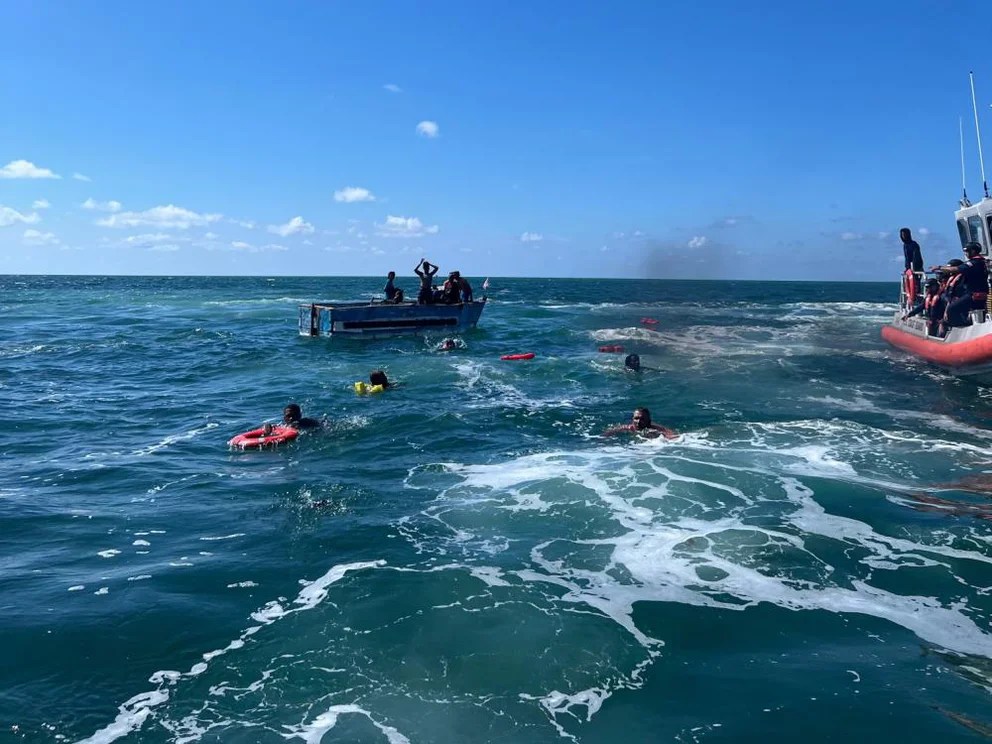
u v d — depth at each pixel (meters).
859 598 5.51
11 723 3.98
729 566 6.10
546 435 10.86
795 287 97.38
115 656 4.69
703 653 4.74
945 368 16.78
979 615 5.24
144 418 12.34
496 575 5.95
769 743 3.80
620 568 6.07
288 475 8.90
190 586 5.75
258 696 4.27
